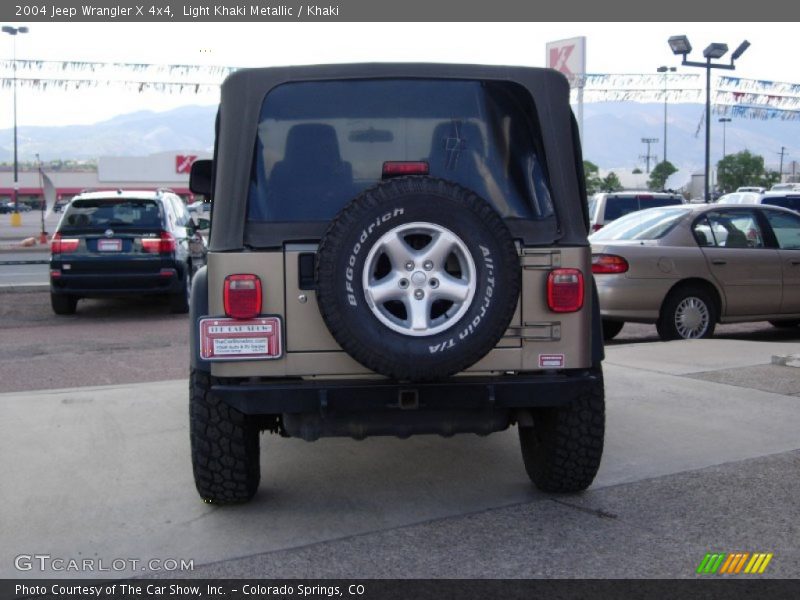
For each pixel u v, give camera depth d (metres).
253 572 4.22
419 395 4.39
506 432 6.60
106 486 5.45
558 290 4.50
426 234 4.20
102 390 7.91
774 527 4.63
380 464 5.87
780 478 5.37
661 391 7.57
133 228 13.01
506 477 5.55
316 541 4.57
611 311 9.88
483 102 4.74
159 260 12.98
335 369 4.43
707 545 4.43
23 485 5.47
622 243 10.02
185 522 4.87
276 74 4.65
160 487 5.42
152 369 9.12
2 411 7.19
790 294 10.41
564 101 4.73
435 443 6.34
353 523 4.82
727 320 10.29
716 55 25.25
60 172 103.81
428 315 4.17
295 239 4.56
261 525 4.81
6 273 21.39
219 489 4.88
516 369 4.53
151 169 73.69
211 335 4.40
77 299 13.95
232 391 4.39
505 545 4.47
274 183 4.64
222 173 4.57
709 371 8.29
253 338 4.40
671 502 5.02
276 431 5.13
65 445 6.28
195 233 14.31
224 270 4.41
